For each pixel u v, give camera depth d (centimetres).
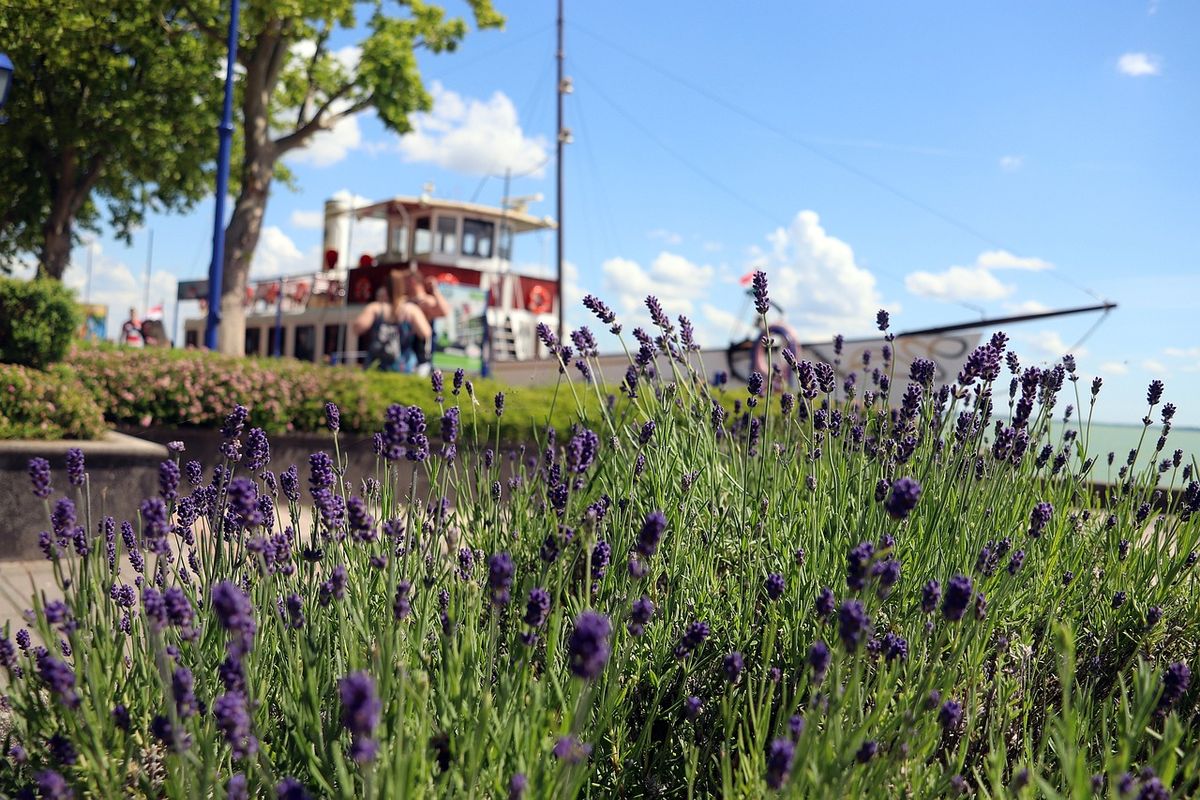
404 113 2589
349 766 226
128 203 3238
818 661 208
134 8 2295
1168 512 405
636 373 405
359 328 1931
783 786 199
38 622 238
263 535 291
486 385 1183
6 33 2158
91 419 846
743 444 437
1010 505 376
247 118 2506
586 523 257
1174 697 231
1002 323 1970
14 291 892
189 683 205
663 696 309
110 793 214
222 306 2483
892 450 379
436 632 284
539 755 205
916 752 239
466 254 2798
